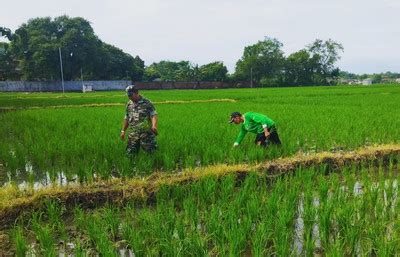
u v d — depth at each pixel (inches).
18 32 1083.3
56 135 436.1
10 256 186.9
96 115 682.2
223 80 3747.5
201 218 218.1
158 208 218.8
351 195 249.9
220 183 277.9
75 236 207.0
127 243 192.4
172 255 166.4
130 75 3430.1
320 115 607.2
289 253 178.5
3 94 2132.1
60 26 3006.9
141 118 317.1
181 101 1139.9
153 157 317.1
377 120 519.5
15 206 231.5
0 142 410.3
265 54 3880.4
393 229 186.9
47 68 2751.0
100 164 299.1
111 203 252.8
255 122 340.2
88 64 2957.7
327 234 186.4
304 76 3954.2
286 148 347.6
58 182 295.3
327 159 324.2
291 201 221.5
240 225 189.3
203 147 348.5
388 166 334.3
